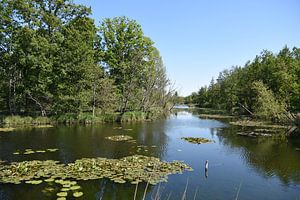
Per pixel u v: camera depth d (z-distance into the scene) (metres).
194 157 16.36
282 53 55.72
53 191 9.86
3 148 17.31
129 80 41.62
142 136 23.73
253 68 55.81
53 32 32.34
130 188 10.47
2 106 35.03
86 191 10.02
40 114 33.12
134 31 47.91
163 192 10.30
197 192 10.51
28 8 29.47
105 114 36.31
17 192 9.74
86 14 35.59
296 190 11.09
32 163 13.30
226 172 13.32
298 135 26.27
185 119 44.38
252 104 53.12
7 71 30.08
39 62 29.23
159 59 52.19
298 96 29.70
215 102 89.31
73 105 33.19
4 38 29.19
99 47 47.50
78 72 32.78
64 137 22.00
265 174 13.14
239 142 21.98
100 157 15.45
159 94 52.31
